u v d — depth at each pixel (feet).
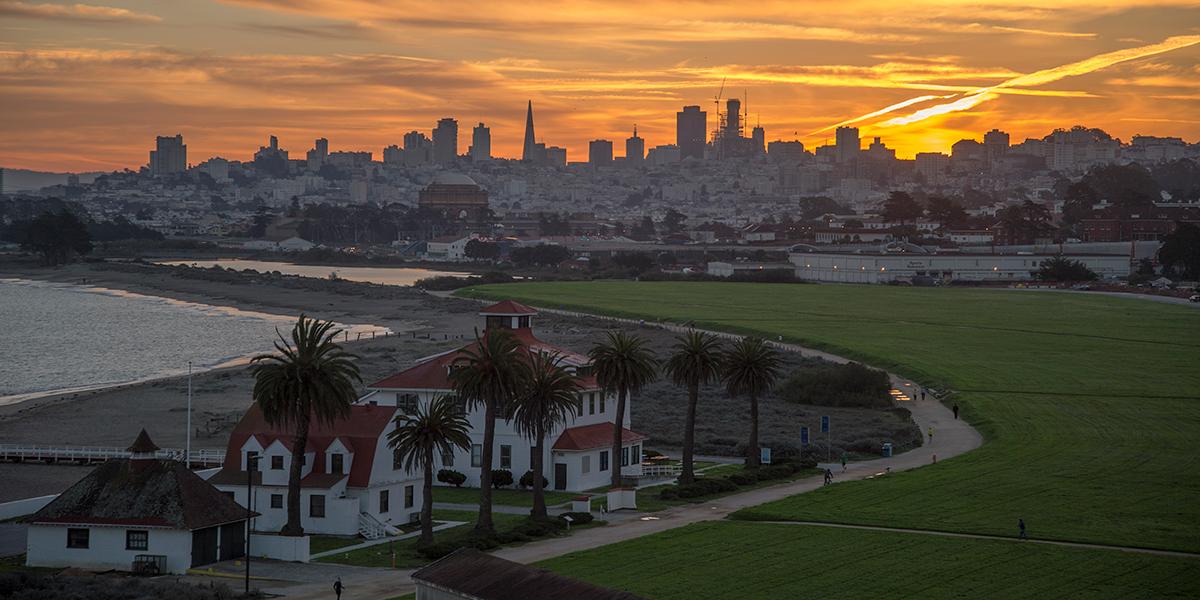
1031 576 313.12
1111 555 335.88
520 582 253.65
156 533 322.75
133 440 522.47
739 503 419.95
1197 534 359.66
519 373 366.02
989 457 496.23
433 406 363.56
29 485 430.61
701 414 626.64
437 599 258.98
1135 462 481.05
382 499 377.09
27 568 325.42
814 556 331.36
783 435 568.41
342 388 347.97
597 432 461.78
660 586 299.38
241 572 321.32
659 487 454.40
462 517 390.63
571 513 389.60
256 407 391.45
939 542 349.61
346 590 301.22
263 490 371.35
